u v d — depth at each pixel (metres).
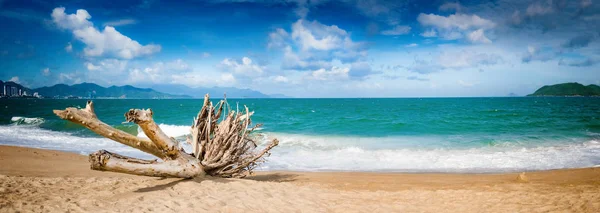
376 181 9.96
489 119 32.00
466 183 9.59
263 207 6.07
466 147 17.11
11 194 6.31
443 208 6.37
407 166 13.02
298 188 7.71
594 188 8.41
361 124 28.17
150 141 7.41
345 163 13.63
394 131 24.14
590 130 23.83
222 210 5.80
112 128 6.77
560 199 6.95
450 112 44.28
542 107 62.22
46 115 43.31
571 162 13.43
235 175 9.09
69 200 6.10
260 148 16.89
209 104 9.10
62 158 13.07
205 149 8.54
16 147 15.29
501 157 14.55
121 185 7.45
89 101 6.58
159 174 7.31
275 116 38.97
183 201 6.16
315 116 38.62
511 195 7.40
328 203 6.62
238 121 9.00
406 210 6.21
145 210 5.60
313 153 15.88
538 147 17.03
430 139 20.11
